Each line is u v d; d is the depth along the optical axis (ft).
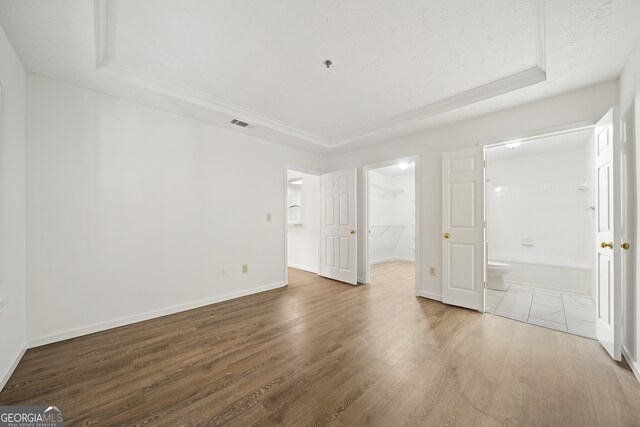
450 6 4.93
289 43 6.05
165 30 5.61
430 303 10.29
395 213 22.11
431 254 10.87
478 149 9.39
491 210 16.15
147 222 8.74
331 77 7.54
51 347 6.71
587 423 4.17
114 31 5.62
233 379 5.35
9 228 5.63
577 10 4.66
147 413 4.41
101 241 7.84
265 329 7.84
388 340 7.09
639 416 4.31
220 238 10.66
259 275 12.00
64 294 7.20
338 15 5.17
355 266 13.21
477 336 7.34
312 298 10.98
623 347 6.27
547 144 12.66
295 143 12.89
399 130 10.99
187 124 9.75
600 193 6.79
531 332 7.61
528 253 14.78
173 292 9.29
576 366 5.81
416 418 4.29
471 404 4.62
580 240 13.16
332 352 6.45
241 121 10.08
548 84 7.19
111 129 8.05
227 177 10.93
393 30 5.61
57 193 7.13
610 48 5.70
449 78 7.56
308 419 4.27
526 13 5.07
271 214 12.58
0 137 5.24
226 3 4.86
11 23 5.11
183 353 6.41
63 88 7.27
